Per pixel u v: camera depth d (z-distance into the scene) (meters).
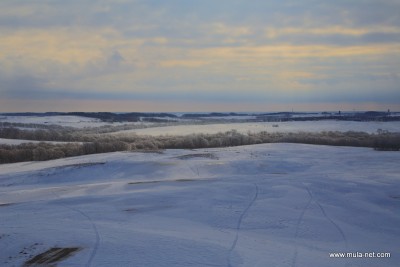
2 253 13.63
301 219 19.64
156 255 13.12
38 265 12.48
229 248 14.11
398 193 25.00
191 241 14.72
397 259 14.29
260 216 20.03
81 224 17.61
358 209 21.75
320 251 14.97
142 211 20.84
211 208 21.50
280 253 14.01
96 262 12.53
